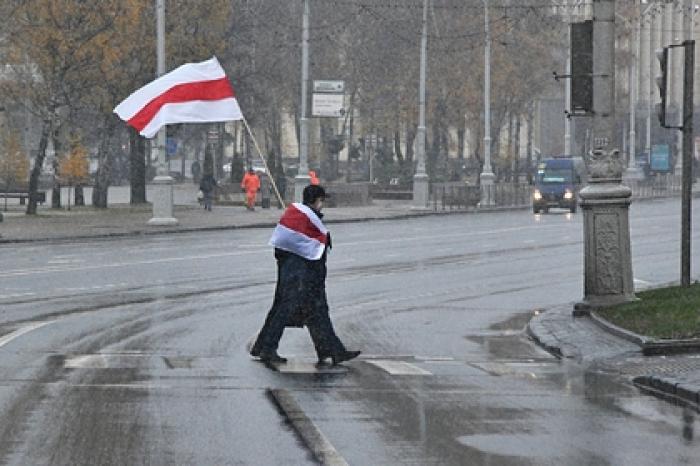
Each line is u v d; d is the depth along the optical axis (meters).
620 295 61.06
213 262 93.62
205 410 35.53
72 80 159.00
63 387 39.41
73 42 152.38
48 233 125.94
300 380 41.97
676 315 55.34
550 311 63.97
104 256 99.25
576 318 60.34
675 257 100.69
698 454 30.00
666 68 62.16
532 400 38.28
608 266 60.91
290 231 46.06
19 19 153.00
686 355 48.66
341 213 174.62
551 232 133.62
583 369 46.06
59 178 172.75
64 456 29.17
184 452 29.75
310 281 46.22
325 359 47.47
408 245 114.56
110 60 157.88
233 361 46.62
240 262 93.69
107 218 153.00
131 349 49.62
